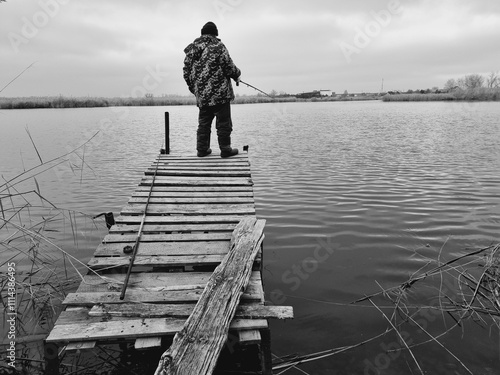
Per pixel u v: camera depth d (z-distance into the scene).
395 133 21.34
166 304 2.99
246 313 2.90
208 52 6.54
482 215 7.14
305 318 3.98
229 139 7.30
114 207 8.07
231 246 3.76
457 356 3.40
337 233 6.32
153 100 74.50
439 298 4.32
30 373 3.14
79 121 34.75
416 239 6.01
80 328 2.71
